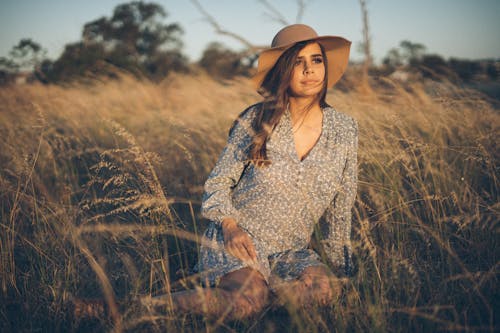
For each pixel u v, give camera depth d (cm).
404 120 376
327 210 258
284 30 252
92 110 653
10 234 286
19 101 688
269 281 233
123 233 278
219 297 213
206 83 576
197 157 426
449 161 355
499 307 211
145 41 2080
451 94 413
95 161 441
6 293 239
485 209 270
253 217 244
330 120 254
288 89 250
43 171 398
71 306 223
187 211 351
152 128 578
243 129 257
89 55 1362
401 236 270
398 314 204
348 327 200
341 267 257
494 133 335
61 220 293
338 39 253
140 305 213
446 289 217
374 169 324
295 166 243
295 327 204
